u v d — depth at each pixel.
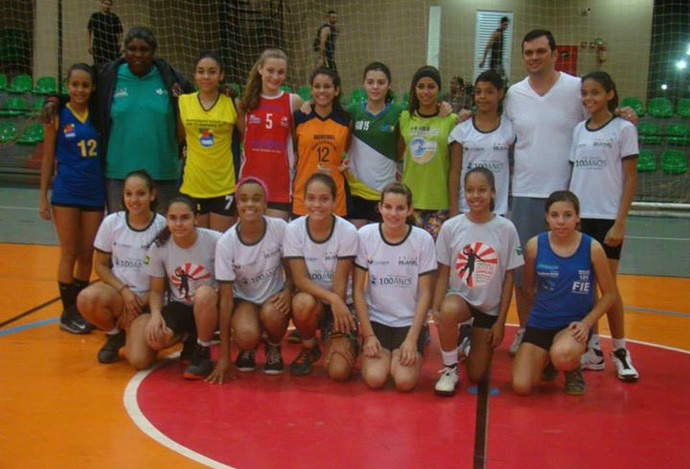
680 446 2.94
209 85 4.45
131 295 3.91
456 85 10.98
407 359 3.56
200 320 3.67
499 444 2.91
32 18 13.45
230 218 4.58
